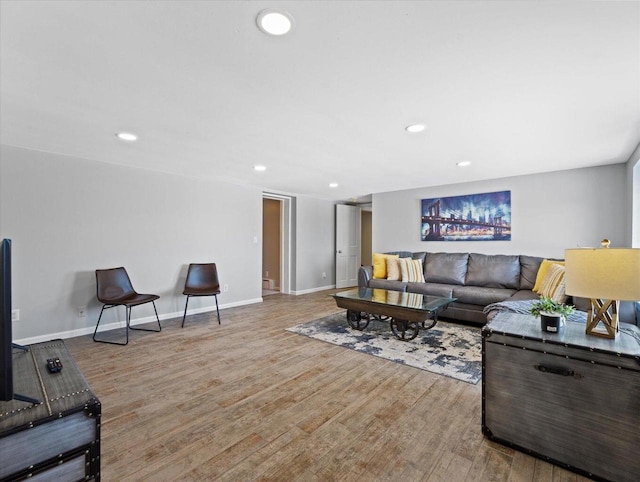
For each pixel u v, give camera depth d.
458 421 1.86
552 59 1.60
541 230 4.33
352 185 5.32
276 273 6.99
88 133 2.71
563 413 1.47
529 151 3.26
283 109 2.22
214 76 1.77
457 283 4.57
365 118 2.39
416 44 1.49
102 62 1.63
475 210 4.90
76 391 1.09
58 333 3.39
